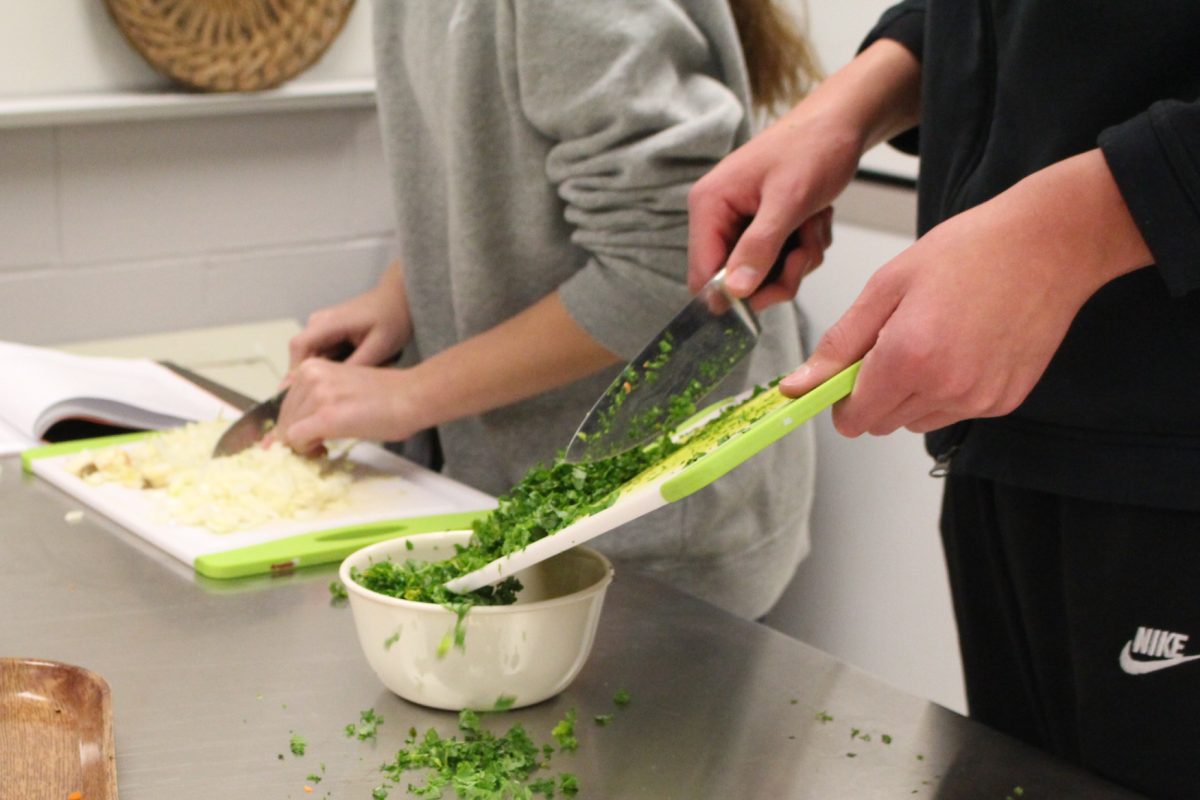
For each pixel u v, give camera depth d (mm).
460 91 1180
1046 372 817
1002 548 937
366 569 800
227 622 897
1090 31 772
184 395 1430
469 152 1204
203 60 1782
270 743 728
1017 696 976
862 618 1884
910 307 639
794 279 956
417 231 1374
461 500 1180
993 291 638
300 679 810
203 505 1083
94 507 1114
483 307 1284
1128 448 799
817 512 1938
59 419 1280
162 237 1905
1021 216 649
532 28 1105
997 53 855
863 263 1782
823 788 705
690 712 781
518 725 752
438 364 1212
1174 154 633
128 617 899
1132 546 809
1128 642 822
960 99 888
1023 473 852
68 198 1817
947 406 655
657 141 1102
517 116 1175
